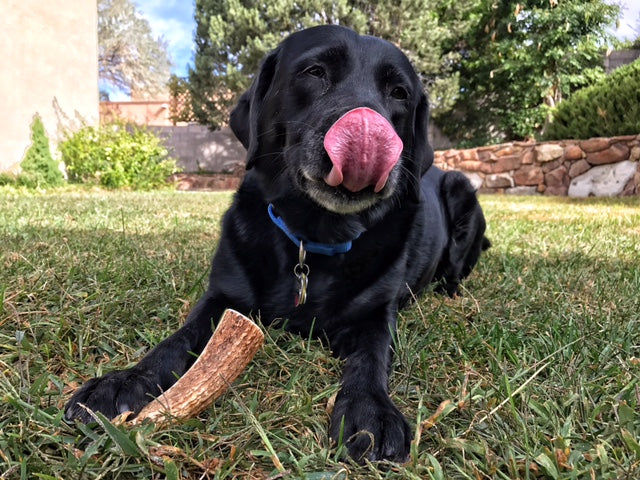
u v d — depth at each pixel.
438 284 0.94
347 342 0.59
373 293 0.61
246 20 5.14
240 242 0.63
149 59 10.33
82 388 0.42
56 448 0.36
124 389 0.42
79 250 0.96
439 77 5.17
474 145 4.76
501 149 3.59
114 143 4.11
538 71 4.31
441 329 0.63
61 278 0.73
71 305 0.64
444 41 5.09
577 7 3.96
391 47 0.66
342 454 0.38
